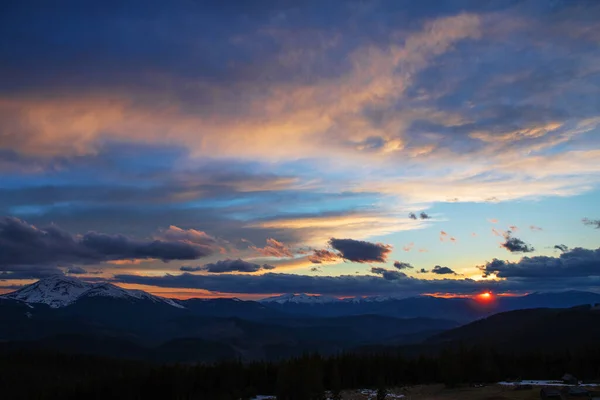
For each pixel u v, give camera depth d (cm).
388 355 16088
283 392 11831
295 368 12006
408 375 15012
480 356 13788
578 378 13850
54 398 17300
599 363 14438
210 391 15025
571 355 15688
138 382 15712
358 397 11750
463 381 13312
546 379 14300
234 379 15200
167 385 15138
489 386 12094
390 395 11575
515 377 14250
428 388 12962
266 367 15862
